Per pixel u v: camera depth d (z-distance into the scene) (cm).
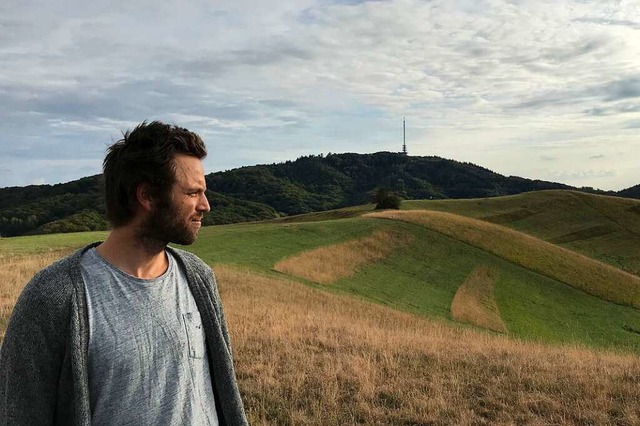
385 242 4019
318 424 588
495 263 4009
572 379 810
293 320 1272
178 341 175
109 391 159
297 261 3169
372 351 924
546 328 2923
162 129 179
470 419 629
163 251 189
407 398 685
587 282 3931
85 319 159
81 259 171
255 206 10431
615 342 2836
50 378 152
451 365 861
